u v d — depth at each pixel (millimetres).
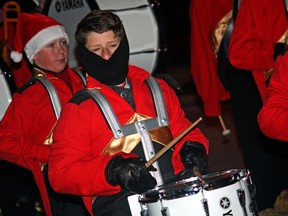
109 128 6961
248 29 9828
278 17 9664
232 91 10898
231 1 11062
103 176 6746
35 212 11359
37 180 8430
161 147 7070
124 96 7117
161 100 7188
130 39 11227
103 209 7039
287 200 10750
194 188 6613
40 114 8398
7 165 11234
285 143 10734
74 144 6934
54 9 11211
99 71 7020
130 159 6762
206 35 11562
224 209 6668
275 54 9570
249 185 6945
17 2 13781
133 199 6906
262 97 9977
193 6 11586
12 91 10500
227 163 14555
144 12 11328
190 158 7172
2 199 11359
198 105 19281
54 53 8750
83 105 6984
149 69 11492
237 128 10992
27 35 8898
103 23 6980
